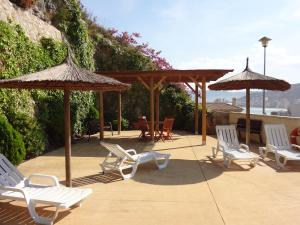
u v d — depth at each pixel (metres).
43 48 11.77
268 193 5.62
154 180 6.56
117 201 5.22
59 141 11.46
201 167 7.82
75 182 6.39
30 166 7.89
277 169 7.50
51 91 11.41
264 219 4.43
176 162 8.48
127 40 20.61
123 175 6.63
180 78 14.38
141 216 4.56
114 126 17.22
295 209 4.81
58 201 4.27
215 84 9.23
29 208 4.31
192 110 17.38
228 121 15.59
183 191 5.78
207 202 5.16
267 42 15.73
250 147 11.19
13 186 4.90
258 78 8.30
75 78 4.96
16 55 9.48
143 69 19.11
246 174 7.04
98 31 20.27
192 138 13.76
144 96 18.62
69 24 15.05
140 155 7.41
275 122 11.37
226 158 7.99
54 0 14.67
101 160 8.77
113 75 12.20
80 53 15.54
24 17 11.02
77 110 13.70
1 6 9.55
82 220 4.41
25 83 4.96
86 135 14.84
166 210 4.80
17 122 8.51
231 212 4.71
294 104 20.36
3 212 4.68
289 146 8.63
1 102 8.40
